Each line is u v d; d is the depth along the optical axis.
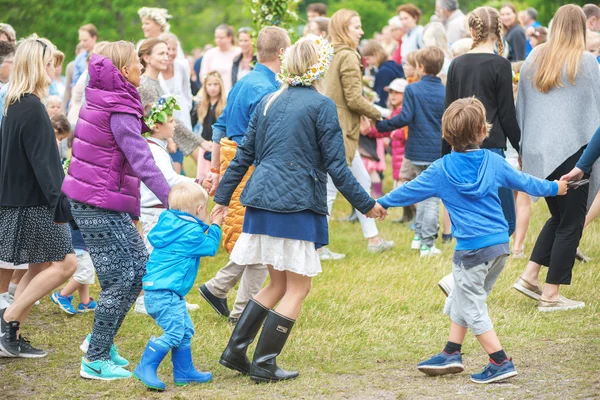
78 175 9.95
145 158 9.88
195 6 74.06
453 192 9.60
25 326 12.52
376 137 19.23
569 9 12.40
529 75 12.74
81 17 53.88
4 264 11.51
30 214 10.71
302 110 9.53
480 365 10.22
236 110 12.05
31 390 9.84
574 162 12.45
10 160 10.60
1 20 53.22
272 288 10.09
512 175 9.71
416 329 11.91
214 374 10.32
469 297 9.54
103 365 10.20
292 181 9.45
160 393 9.62
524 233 15.91
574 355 10.25
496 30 13.23
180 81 19.67
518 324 11.84
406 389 9.31
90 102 9.94
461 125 9.50
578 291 13.40
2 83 12.22
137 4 54.44
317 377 9.98
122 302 10.23
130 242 10.27
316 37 9.77
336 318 12.48
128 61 10.36
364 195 9.62
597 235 17.16
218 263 16.47
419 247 17.11
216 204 10.20
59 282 10.95
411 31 25.84
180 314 9.84
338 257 16.62
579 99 12.36
